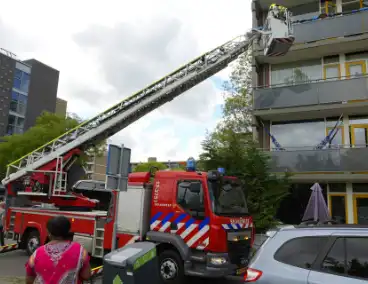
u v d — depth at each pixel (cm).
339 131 1552
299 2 1728
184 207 763
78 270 313
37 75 4366
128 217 848
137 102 1190
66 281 304
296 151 1464
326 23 1550
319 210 1002
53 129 2358
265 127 1684
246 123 2264
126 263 405
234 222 745
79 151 1168
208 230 714
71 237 333
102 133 1192
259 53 1656
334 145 1538
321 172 1420
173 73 1224
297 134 1628
